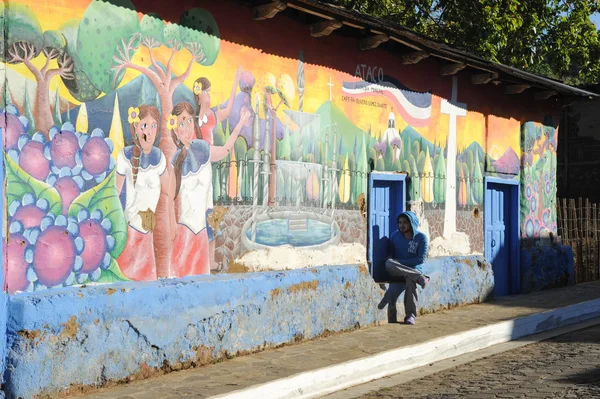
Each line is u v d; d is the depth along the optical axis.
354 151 9.94
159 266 7.34
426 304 10.71
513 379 7.22
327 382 7.00
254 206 8.45
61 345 6.06
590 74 19.45
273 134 8.70
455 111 11.91
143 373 6.77
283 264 8.80
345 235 9.79
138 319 6.71
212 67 7.95
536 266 13.72
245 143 8.35
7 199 5.93
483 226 12.68
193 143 7.73
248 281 7.89
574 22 18.83
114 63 6.89
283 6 8.04
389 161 10.55
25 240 6.07
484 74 11.94
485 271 12.12
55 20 6.38
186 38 7.64
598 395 6.29
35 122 6.19
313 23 9.05
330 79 9.53
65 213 6.42
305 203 9.14
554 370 7.59
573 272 14.87
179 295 7.11
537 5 18.62
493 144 12.84
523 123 13.68
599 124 17.31
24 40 6.12
